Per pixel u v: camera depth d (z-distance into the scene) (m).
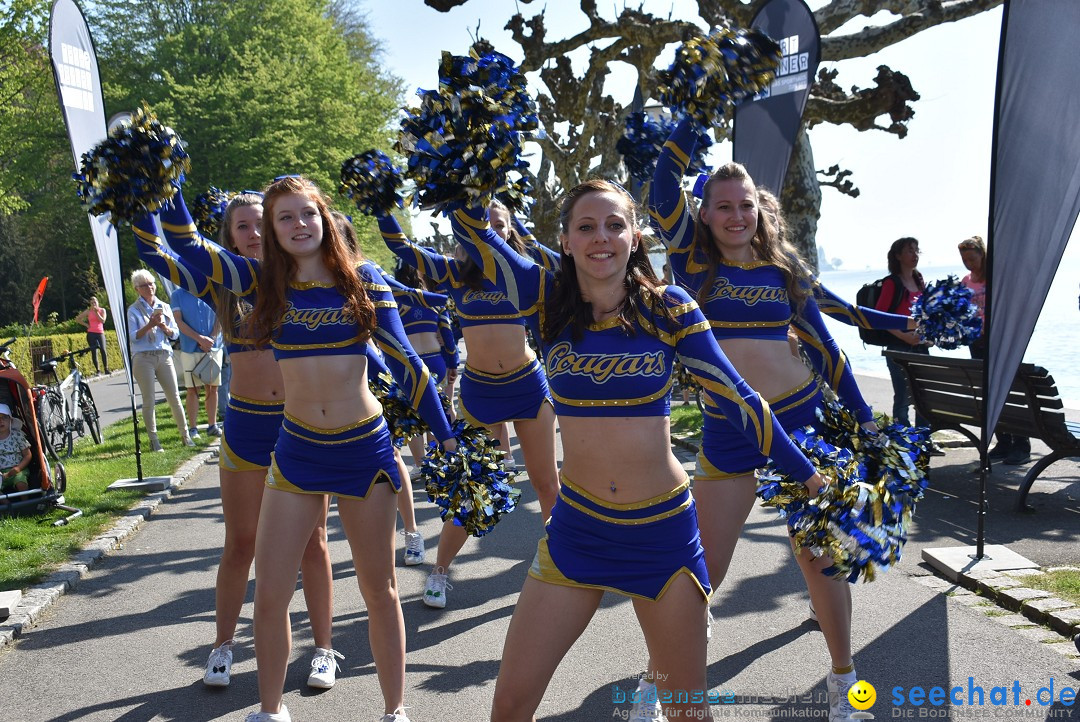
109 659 4.26
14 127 29.62
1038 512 5.90
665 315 2.60
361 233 34.31
